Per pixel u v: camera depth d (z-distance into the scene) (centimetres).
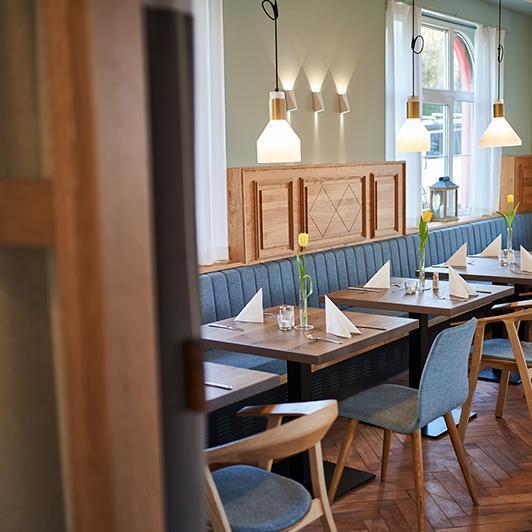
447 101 729
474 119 750
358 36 591
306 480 345
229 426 388
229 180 477
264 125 513
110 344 77
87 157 75
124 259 78
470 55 762
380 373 506
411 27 641
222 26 459
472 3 730
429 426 418
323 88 561
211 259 462
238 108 492
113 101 76
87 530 80
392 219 609
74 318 78
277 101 410
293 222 513
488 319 379
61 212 77
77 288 77
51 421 95
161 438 89
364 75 601
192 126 93
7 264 96
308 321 364
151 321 82
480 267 532
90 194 75
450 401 303
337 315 334
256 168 480
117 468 79
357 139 598
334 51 568
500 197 795
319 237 537
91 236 76
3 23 91
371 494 338
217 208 470
